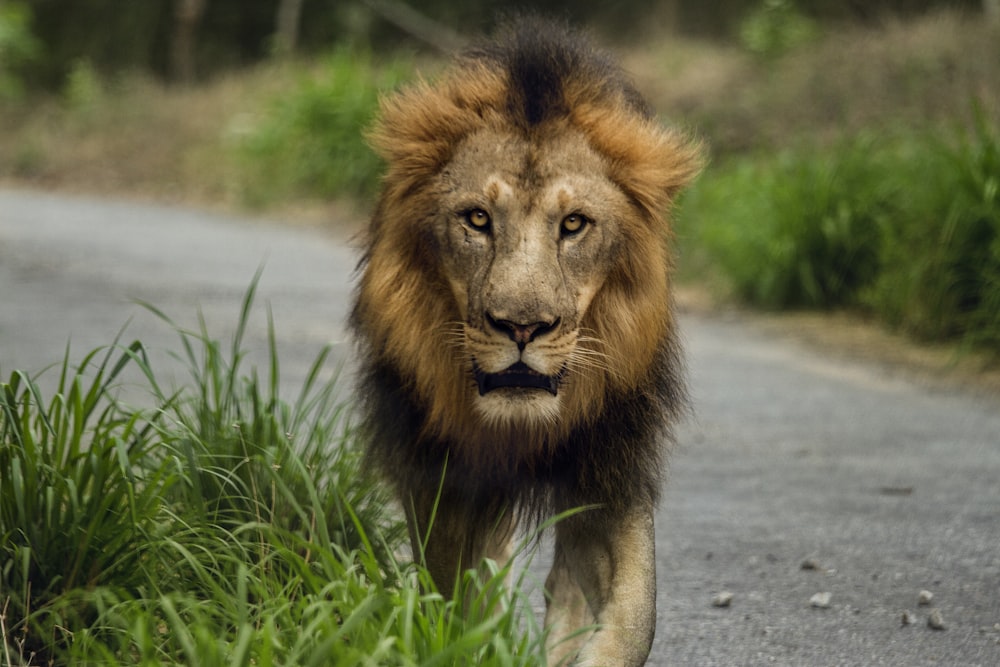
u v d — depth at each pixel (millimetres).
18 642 7184
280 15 62375
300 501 8484
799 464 13602
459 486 7641
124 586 7492
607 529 7574
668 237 7855
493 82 7363
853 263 23500
